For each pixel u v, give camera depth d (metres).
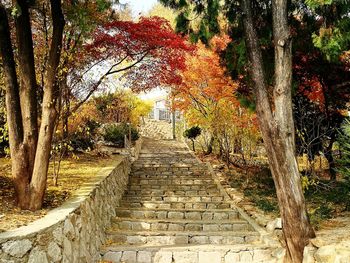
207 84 12.84
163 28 9.81
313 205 8.62
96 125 15.64
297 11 7.64
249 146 12.51
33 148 5.83
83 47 8.41
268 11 7.65
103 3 6.75
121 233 7.69
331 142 10.41
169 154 17.55
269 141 5.98
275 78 6.07
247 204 9.57
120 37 9.00
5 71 5.93
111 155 14.55
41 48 8.28
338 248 5.04
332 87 9.81
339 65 9.13
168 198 10.43
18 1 5.86
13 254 3.97
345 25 6.12
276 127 5.91
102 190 8.08
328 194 9.30
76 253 5.50
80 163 11.31
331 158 10.41
